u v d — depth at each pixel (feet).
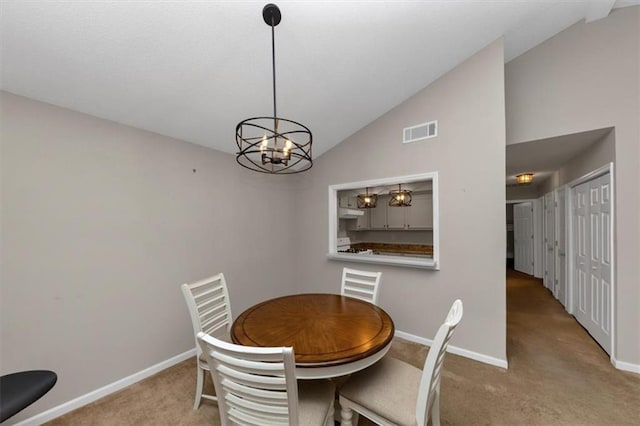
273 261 11.32
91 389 6.23
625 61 6.98
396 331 9.45
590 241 9.21
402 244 18.04
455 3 5.96
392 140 9.42
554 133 7.92
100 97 5.98
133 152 7.14
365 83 7.93
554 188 13.92
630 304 7.03
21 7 4.07
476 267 7.76
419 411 3.77
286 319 5.44
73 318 6.01
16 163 5.33
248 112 7.74
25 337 5.40
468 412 5.66
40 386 4.39
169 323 7.83
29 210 5.47
